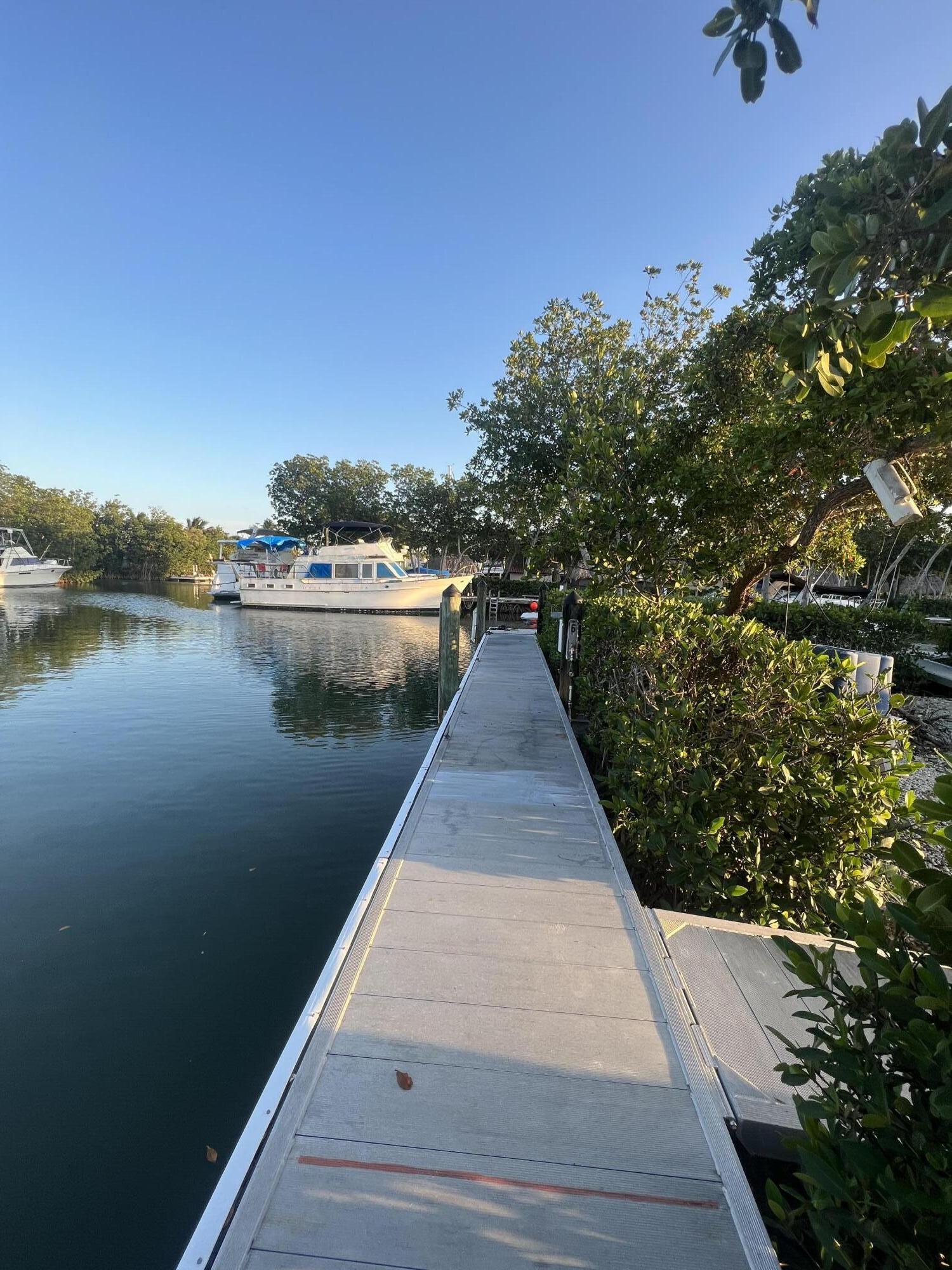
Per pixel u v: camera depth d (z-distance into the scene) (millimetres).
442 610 9859
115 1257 2496
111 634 24484
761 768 2938
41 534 60906
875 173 1503
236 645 21547
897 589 35781
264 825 6613
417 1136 1665
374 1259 1363
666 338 14102
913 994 1063
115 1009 3891
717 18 1503
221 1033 3695
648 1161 1610
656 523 5188
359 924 2699
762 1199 1707
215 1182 2791
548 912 2816
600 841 3607
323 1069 1887
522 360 15312
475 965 2424
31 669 16469
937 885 1075
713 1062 1912
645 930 2654
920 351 3082
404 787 7805
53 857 5852
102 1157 2906
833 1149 1153
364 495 44219
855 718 2939
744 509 5352
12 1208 2668
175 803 7211
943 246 1466
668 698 3303
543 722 6594
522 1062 1933
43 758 8898
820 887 2803
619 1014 2160
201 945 4555
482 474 17594
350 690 14023
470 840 3605
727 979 2330
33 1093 3258
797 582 13469
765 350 5766
